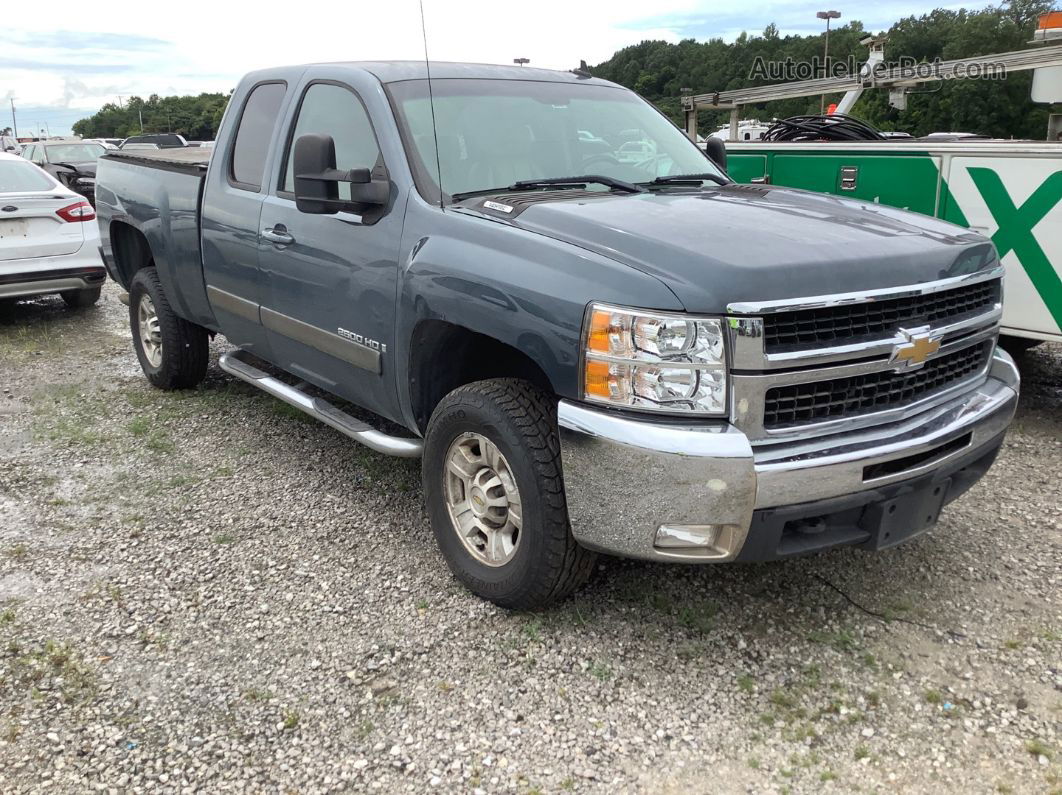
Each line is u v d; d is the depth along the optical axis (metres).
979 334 3.26
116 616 3.35
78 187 17.16
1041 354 6.96
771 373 2.64
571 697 2.85
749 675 2.95
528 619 3.26
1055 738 2.62
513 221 3.19
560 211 3.17
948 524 4.03
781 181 6.77
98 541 3.96
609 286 2.71
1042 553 3.73
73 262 8.30
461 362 3.54
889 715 2.74
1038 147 5.12
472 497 3.37
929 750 2.59
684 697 2.84
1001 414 3.26
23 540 3.97
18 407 5.92
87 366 6.97
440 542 3.50
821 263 2.74
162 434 5.32
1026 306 5.35
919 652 3.06
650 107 4.70
